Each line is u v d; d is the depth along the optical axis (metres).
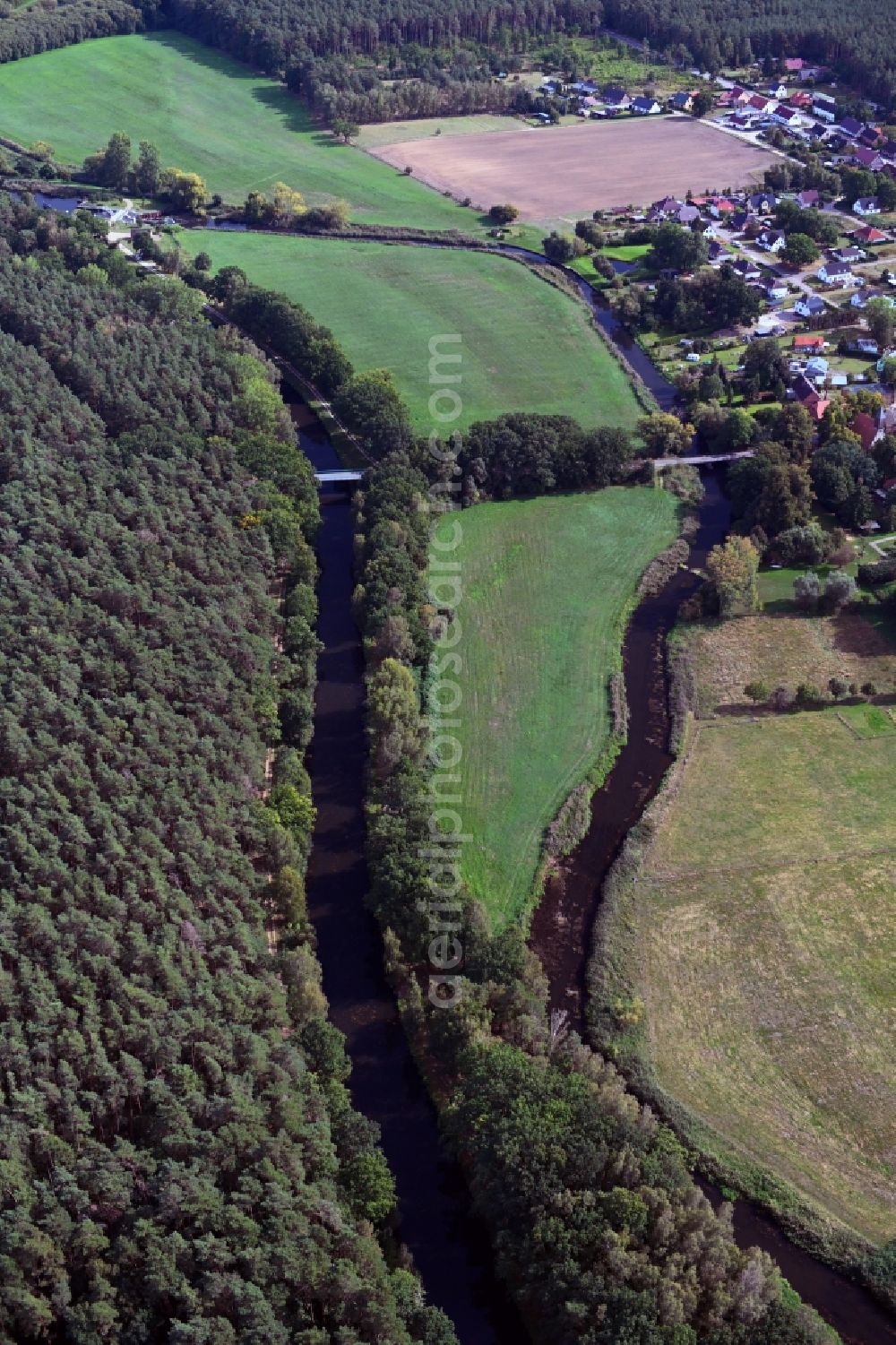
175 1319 109.31
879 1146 131.25
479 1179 123.31
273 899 157.38
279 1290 112.88
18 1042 128.75
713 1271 112.50
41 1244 112.44
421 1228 127.75
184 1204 116.25
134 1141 125.81
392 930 151.88
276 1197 118.69
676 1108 134.88
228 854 157.38
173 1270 112.75
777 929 155.50
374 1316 111.38
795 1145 131.50
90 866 151.50
